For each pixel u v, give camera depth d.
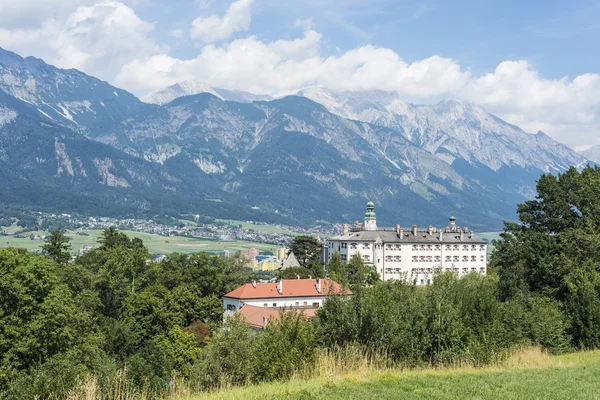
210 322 120.38
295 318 35.03
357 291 37.25
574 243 80.44
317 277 155.62
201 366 35.62
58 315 68.38
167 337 105.62
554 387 30.50
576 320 53.88
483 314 41.28
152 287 126.25
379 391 28.25
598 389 30.27
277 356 32.91
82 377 28.81
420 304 38.12
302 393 27.42
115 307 120.56
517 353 42.16
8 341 62.47
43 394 27.88
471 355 37.81
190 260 153.88
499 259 93.94
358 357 34.00
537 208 95.25
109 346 85.75
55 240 147.62
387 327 35.53
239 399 26.81
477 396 27.72
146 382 31.23
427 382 30.53
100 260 143.25
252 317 111.62
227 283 158.50
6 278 66.12
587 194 88.31
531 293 76.75
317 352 33.28
